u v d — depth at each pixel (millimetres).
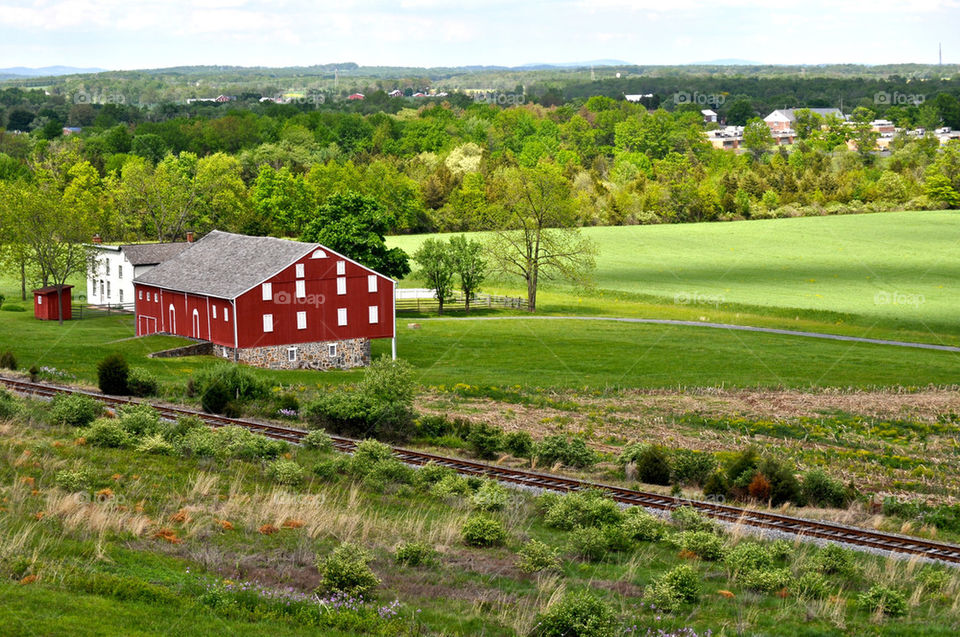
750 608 24828
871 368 75562
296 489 34656
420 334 90062
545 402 60750
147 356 71438
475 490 36312
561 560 27844
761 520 33781
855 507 37625
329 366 76625
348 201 102625
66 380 59250
